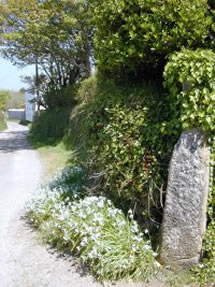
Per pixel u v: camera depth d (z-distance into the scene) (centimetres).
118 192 325
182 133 281
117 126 329
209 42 300
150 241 308
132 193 313
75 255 332
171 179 284
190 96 269
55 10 1121
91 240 310
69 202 405
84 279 293
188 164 276
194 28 287
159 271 288
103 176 348
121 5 310
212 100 266
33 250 353
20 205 518
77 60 1455
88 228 317
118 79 389
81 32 1209
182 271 284
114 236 305
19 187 647
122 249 295
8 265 324
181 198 280
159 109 316
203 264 281
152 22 295
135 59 327
